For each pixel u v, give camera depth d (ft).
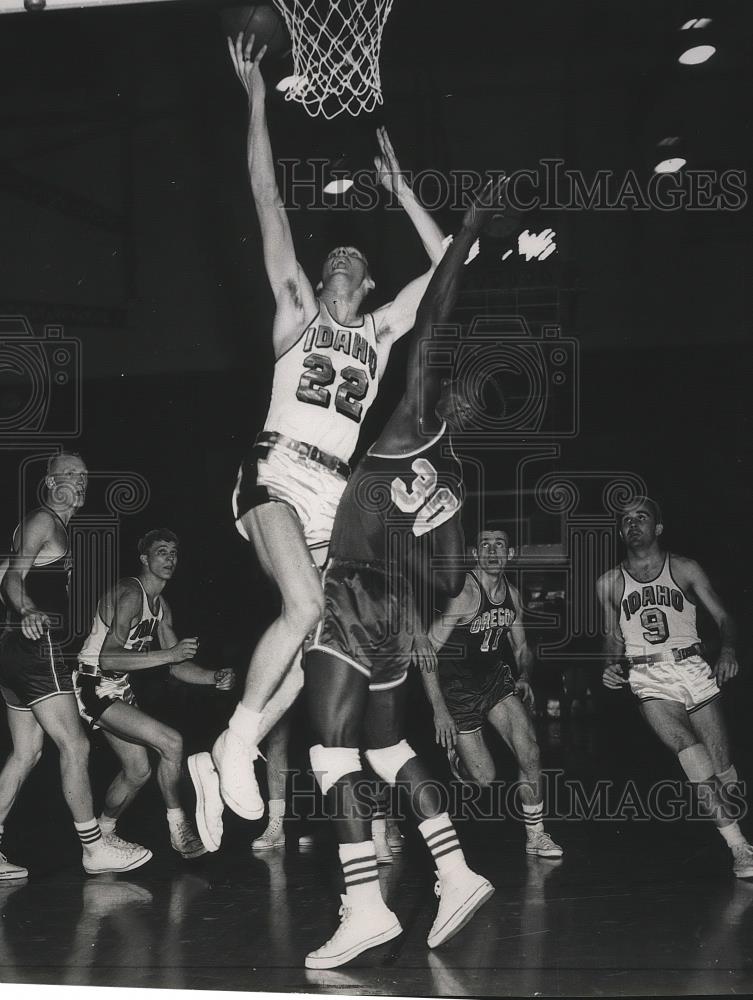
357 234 16.07
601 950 8.22
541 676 26.09
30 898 10.20
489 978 7.64
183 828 11.85
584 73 17.57
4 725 23.39
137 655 11.52
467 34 17.10
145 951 8.36
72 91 17.92
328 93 15.58
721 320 18.39
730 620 11.44
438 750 20.53
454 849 8.66
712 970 7.68
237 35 12.31
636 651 11.41
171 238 18.22
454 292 11.96
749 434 21.31
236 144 17.61
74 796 11.19
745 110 17.74
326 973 7.82
